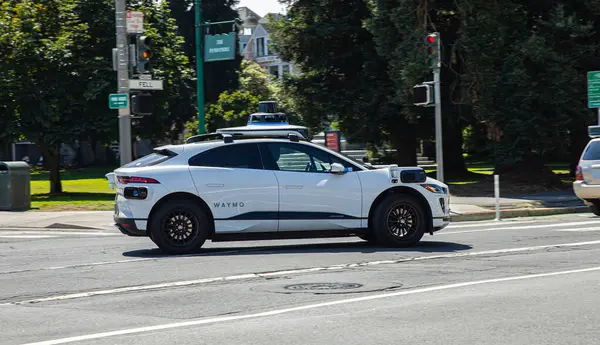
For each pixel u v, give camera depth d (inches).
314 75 1542.8
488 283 402.9
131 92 1312.7
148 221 553.9
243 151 570.9
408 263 484.7
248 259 513.3
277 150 575.8
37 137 1305.4
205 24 1234.0
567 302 347.9
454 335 287.4
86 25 1331.2
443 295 369.7
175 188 552.7
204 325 312.5
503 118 1208.2
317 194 568.7
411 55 1208.8
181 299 374.0
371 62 1393.9
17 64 1289.4
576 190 828.0
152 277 445.1
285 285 406.6
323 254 535.5
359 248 576.4
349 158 587.5
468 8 1202.0
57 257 557.9
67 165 2997.0
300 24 1477.6
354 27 1440.7
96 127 1307.8
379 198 578.6
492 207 958.4
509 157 1218.0
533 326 301.0
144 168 560.1
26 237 749.3
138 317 332.8
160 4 1454.2
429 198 582.6
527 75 1168.2
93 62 1304.1
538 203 999.0
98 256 557.9
